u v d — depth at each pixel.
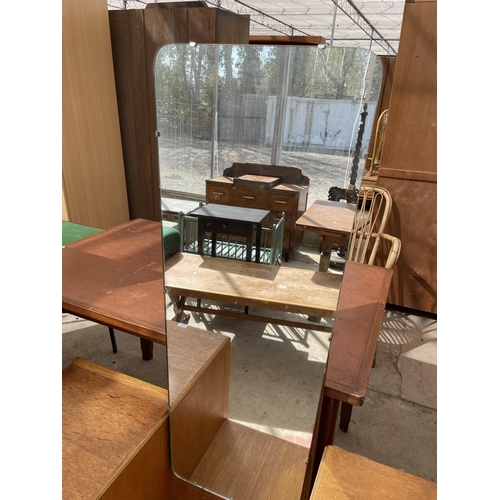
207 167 1.03
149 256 1.71
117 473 0.87
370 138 0.90
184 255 1.11
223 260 1.10
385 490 0.80
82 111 2.97
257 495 1.14
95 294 1.38
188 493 1.18
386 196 2.22
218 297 1.14
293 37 2.05
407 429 1.69
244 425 1.20
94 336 2.20
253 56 0.93
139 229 2.05
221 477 1.17
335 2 4.25
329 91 0.90
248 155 1.00
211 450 1.24
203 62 0.95
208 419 1.23
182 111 1.00
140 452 0.95
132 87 3.19
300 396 1.12
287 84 0.93
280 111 0.95
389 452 1.57
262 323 1.13
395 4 6.48
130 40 3.05
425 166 2.28
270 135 0.97
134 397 1.09
